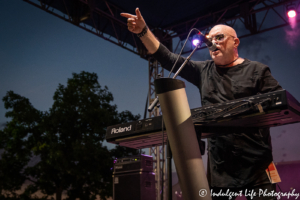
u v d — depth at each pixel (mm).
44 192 11828
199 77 1885
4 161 12031
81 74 12844
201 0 7500
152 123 1462
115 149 11758
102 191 11469
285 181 5766
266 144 1518
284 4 7293
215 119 1305
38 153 11562
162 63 1831
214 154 1620
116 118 12312
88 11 7602
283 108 1181
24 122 12234
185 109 1151
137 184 3301
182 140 1123
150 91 8398
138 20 1646
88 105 11859
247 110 1231
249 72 1618
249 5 7684
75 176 11484
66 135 11633
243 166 1521
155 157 7547
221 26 1754
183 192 1126
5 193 12180
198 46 1620
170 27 8664
